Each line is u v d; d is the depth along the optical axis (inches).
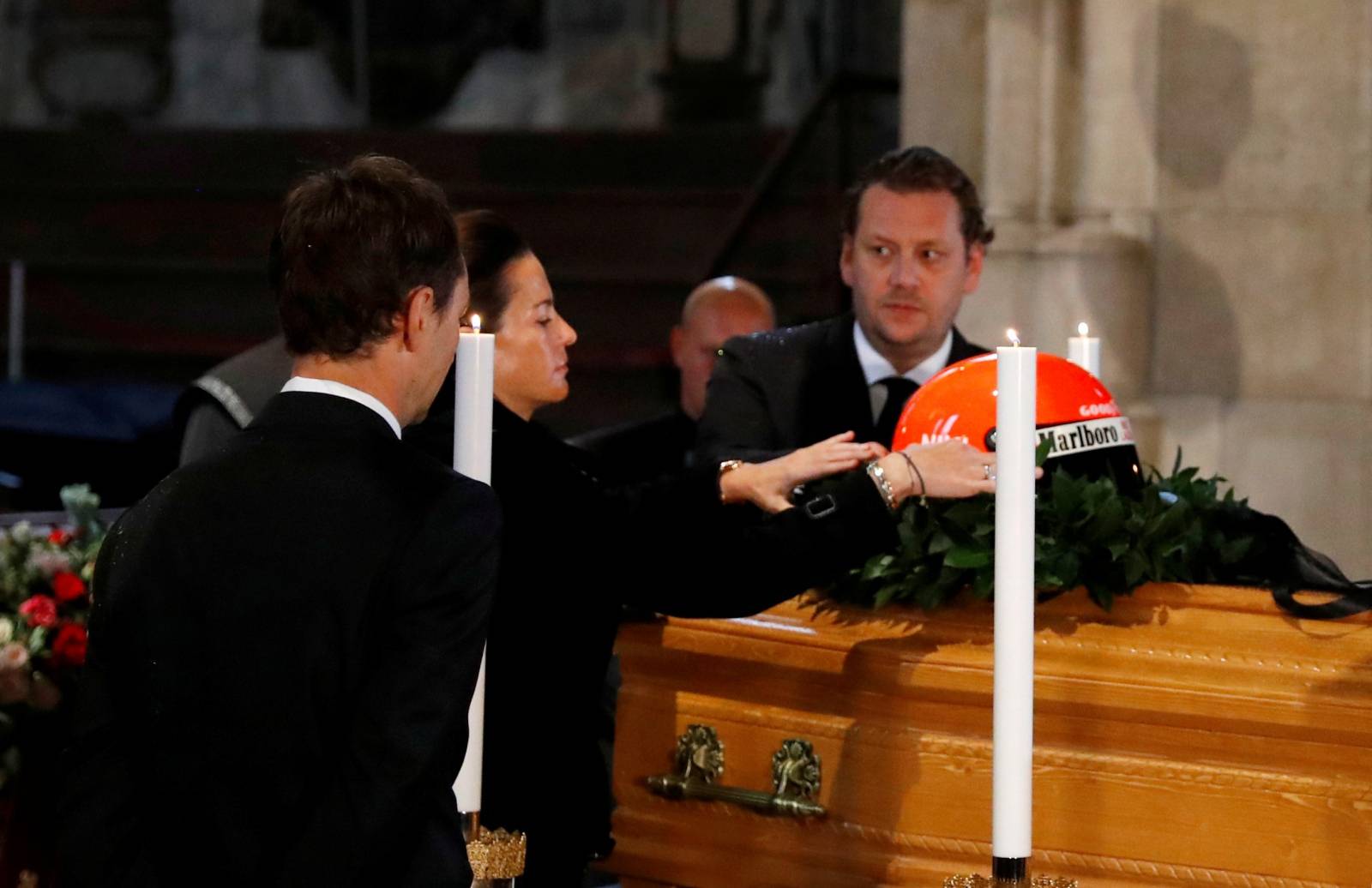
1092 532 192.5
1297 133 397.7
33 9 1021.8
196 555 158.7
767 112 973.8
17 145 894.4
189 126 999.0
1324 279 398.3
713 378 294.5
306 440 163.6
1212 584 210.1
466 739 159.2
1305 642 183.6
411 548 158.2
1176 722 185.3
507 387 231.3
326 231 163.6
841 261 291.7
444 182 874.1
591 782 226.2
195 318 808.9
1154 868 186.5
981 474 202.8
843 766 202.4
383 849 151.3
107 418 544.4
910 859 197.3
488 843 181.0
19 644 244.7
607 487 235.5
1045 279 409.4
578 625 217.5
